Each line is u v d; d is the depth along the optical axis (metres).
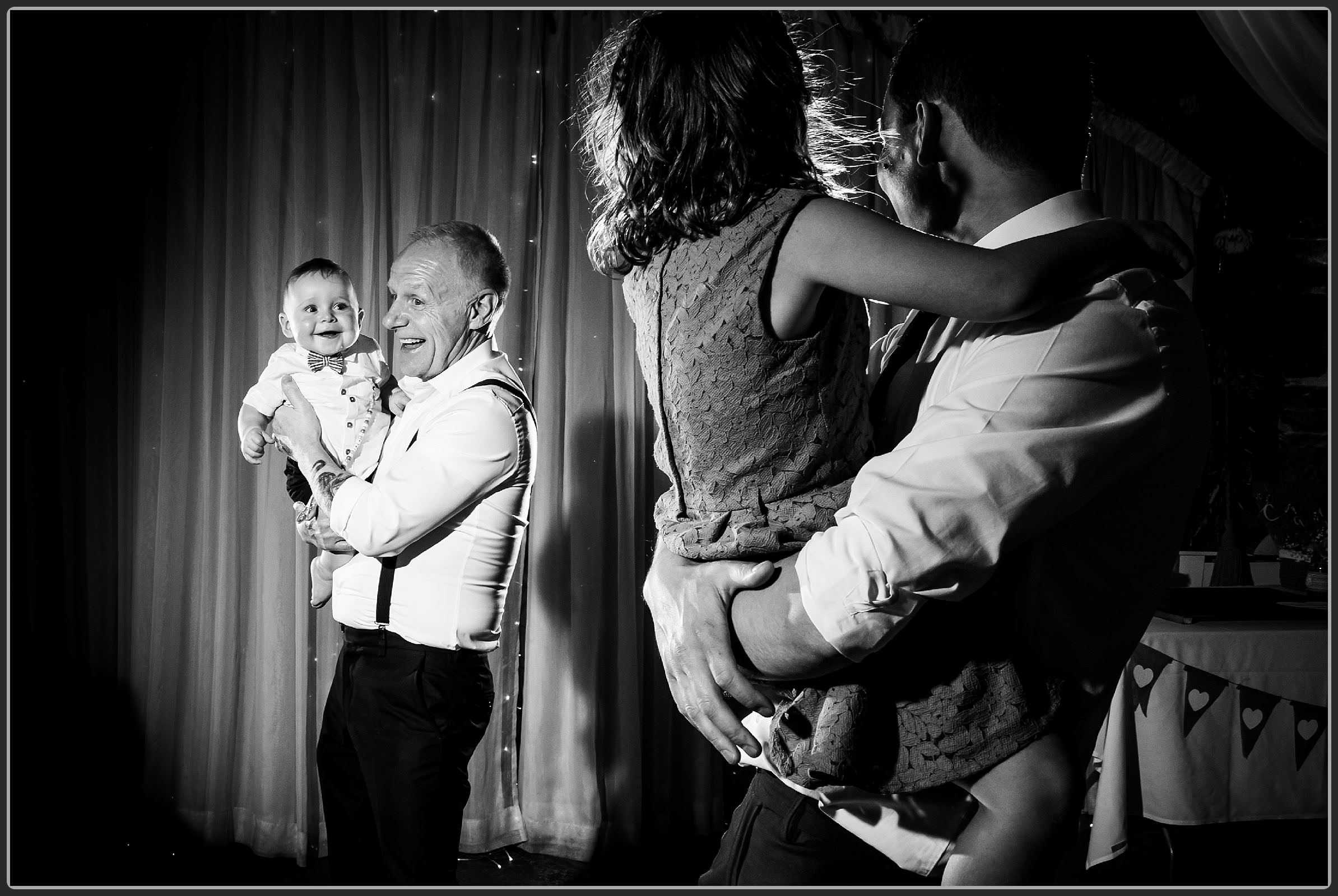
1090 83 0.95
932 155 0.94
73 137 3.27
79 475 3.30
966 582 0.75
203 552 3.26
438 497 2.09
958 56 0.92
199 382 3.27
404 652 2.15
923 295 0.77
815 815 0.92
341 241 3.23
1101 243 0.83
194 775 3.25
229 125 3.25
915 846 0.88
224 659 3.24
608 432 3.40
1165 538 0.88
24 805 3.24
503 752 3.33
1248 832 3.29
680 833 3.46
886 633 0.77
